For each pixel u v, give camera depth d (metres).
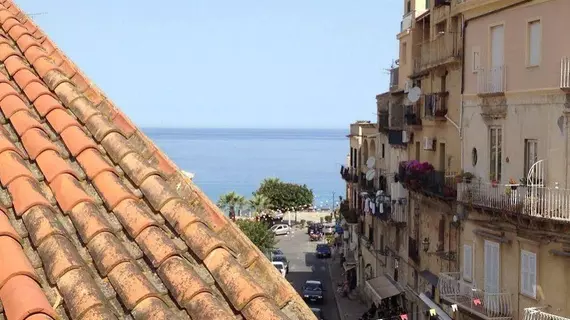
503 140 31.36
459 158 38.22
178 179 6.84
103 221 5.80
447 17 40.25
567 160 26.86
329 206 157.25
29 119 7.19
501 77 31.22
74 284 5.04
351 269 72.06
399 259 51.34
